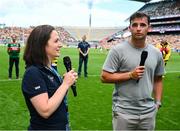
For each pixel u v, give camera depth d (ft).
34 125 9.45
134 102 13.16
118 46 13.37
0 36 274.57
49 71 9.71
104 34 333.01
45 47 9.65
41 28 9.69
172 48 210.59
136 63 13.12
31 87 9.23
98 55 134.62
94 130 22.57
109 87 42.42
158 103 14.32
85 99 33.96
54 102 9.16
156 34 262.26
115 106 13.55
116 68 13.34
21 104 30.78
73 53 142.61
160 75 14.15
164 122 25.27
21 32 282.77
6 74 55.16
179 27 244.63
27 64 9.71
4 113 27.17
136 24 12.89
